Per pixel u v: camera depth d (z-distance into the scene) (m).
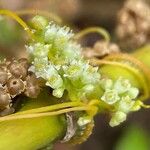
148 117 0.28
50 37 0.11
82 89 0.11
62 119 0.11
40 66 0.10
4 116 0.10
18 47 0.20
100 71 0.13
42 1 0.21
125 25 0.18
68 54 0.11
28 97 0.11
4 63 0.11
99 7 0.28
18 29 0.20
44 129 0.11
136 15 0.17
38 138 0.11
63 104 0.11
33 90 0.11
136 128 0.25
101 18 0.28
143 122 0.28
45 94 0.11
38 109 0.11
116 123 0.11
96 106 0.11
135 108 0.11
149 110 0.28
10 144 0.10
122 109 0.11
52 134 0.11
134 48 0.18
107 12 0.28
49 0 0.21
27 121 0.11
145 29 0.17
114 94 0.11
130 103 0.11
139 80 0.13
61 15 0.22
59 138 0.11
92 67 0.11
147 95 0.13
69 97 0.11
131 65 0.13
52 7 0.21
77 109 0.11
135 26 0.18
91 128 0.11
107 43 0.14
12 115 0.10
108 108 0.11
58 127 0.11
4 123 0.11
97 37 0.25
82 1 0.27
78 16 0.27
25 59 0.11
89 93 0.11
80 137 0.11
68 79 0.11
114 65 0.13
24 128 0.11
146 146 0.25
